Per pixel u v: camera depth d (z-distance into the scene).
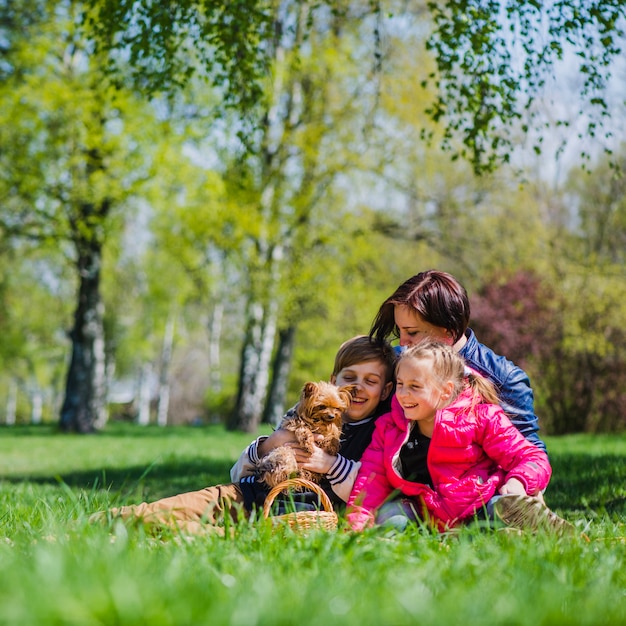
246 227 19.53
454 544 3.40
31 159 19.88
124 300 39.47
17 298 38.50
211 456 14.05
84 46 18.30
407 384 4.17
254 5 9.23
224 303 28.62
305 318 23.14
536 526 3.73
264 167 20.11
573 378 22.91
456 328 4.67
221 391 39.47
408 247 24.22
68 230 22.56
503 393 4.63
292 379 31.31
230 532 3.48
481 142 8.98
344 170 20.03
